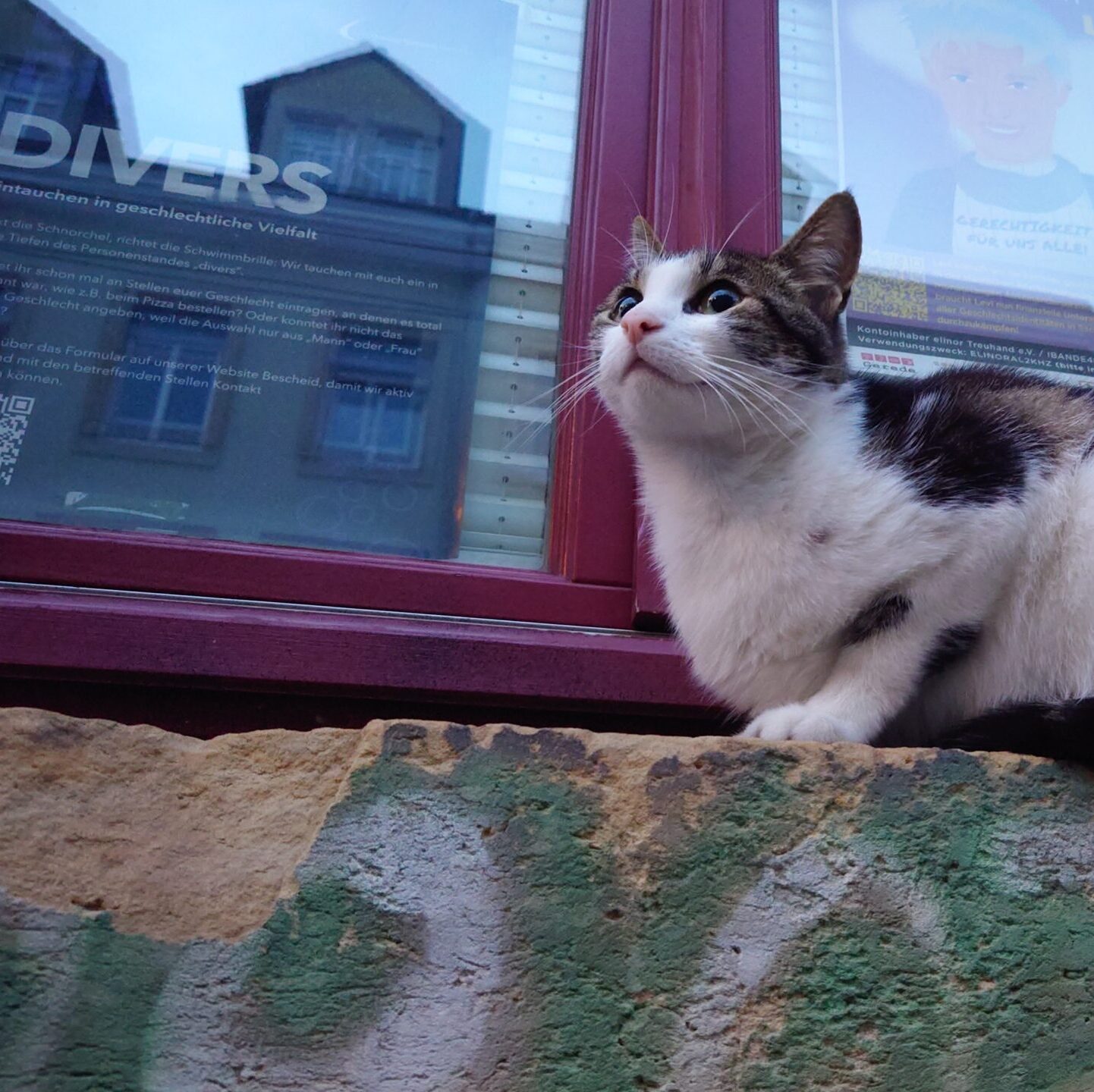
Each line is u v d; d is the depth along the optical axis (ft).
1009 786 1.28
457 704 1.95
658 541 1.85
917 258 2.49
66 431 2.09
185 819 1.18
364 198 2.35
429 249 2.35
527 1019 1.13
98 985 1.08
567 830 1.20
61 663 1.78
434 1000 1.12
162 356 2.17
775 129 2.48
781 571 1.62
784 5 2.63
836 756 1.26
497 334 2.34
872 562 1.58
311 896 1.14
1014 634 1.63
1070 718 1.37
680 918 1.18
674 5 2.50
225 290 2.23
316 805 1.20
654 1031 1.14
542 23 2.55
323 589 2.01
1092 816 1.29
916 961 1.20
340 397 2.23
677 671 1.99
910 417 1.73
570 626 2.09
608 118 2.42
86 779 1.18
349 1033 1.10
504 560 2.22
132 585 1.94
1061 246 2.56
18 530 1.93
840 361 1.88
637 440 1.89
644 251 2.10
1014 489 1.61
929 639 1.59
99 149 2.24
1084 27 2.74
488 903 1.16
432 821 1.19
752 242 2.37
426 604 2.05
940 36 2.68
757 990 1.17
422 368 2.28
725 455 1.71
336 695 1.89
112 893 1.13
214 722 1.87
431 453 2.24
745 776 1.24
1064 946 1.23
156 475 2.11
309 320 2.25
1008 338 2.47
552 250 2.41
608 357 1.78
